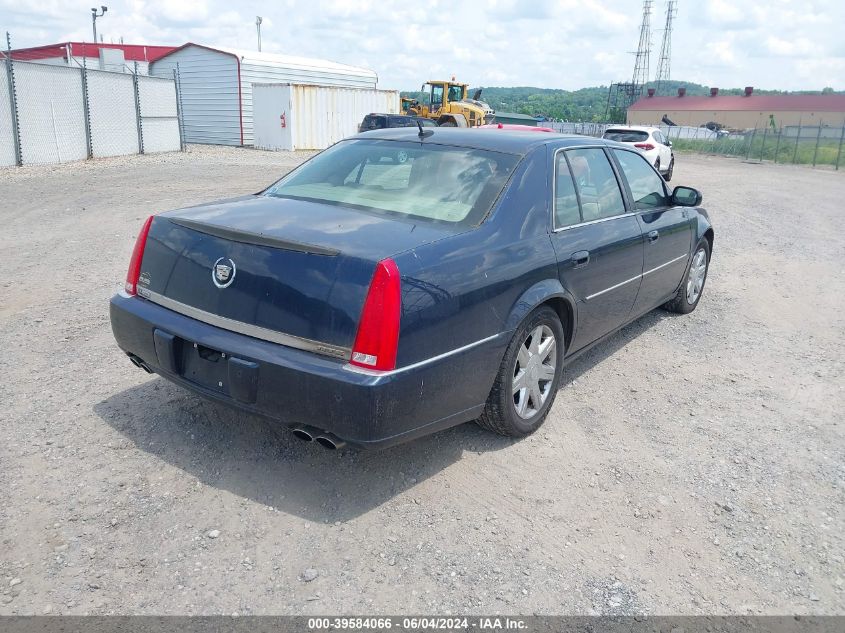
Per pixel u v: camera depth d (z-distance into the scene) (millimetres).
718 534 3336
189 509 3244
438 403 3312
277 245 3217
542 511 3426
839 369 5598
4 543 2936
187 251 3502
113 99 20453
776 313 7113
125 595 2705
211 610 2662
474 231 3566
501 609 2766
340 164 4328
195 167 18453
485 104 34875
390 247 3174
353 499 3412
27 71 17141
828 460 4105
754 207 15719
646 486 3711
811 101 82812
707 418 4590
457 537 3184
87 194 12328
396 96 32562
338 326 3031
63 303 6008
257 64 29297
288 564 2939
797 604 2902
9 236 8602
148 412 4094
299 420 3117
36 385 4371
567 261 4102
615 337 6117
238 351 3184
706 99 89438
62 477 3412
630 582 2969
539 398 4172
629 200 5148
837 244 11203
